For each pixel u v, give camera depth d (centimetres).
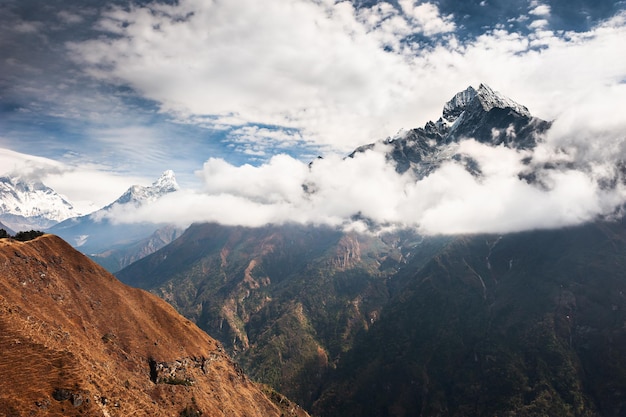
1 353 9138
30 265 13800
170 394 14325
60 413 8581
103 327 14775
